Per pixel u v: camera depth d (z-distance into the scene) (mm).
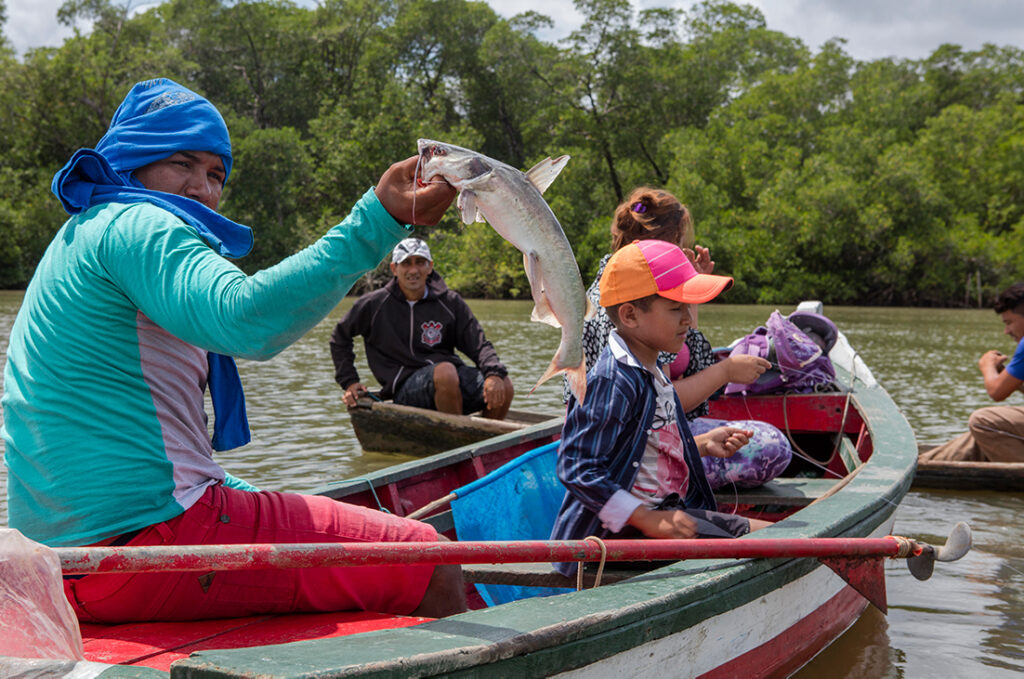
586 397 2428
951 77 63438
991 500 4945
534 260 1785
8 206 34438
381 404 6004
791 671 2590
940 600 3355
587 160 41531
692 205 38156
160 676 1332
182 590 1752
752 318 22625
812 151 42969
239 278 1523
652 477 2562
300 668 1301
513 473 3234
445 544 1657
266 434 6602
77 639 1437
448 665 1436
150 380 1699
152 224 1609
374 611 1938
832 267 38062
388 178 1564
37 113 36812
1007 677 2631
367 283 28031
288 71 48094
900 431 3992
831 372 4926
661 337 2508
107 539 1680
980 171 45844
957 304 36750
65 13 37219
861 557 2379
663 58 44562
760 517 3455
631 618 1780
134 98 1910
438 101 45531
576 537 2547
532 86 47125
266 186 37844
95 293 1647
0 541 1382
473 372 6305
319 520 1869
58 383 1667
